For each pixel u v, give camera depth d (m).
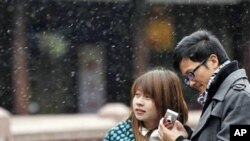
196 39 8.65
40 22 39.22
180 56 8.68
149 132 9.19
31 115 37.91
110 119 27.86
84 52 40.28
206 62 8.59
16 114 38.66
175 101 9.10
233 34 34.19
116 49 40.06
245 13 32.69
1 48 38.69
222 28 35.97
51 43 39.72
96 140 25.59
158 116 9.11
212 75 8.59
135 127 9.21
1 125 23.09
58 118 30.66
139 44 39.56
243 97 8.27
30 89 39.44
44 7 38.97
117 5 39.12
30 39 39.28
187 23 39.03
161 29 39.66
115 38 39.91
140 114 9.12
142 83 9.10
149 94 9.05
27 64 39.22
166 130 8.56
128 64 40.22
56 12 39.22
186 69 8.66
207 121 8.48
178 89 9.13
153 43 39.84
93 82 40.56
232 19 34.28
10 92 38.81
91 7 39.19
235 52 34.12
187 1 38.22
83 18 39.41
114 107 28.48
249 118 8.20
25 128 25.69
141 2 39.09
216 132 8.44
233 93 8.35
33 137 24.39
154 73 9.15
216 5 36.28
